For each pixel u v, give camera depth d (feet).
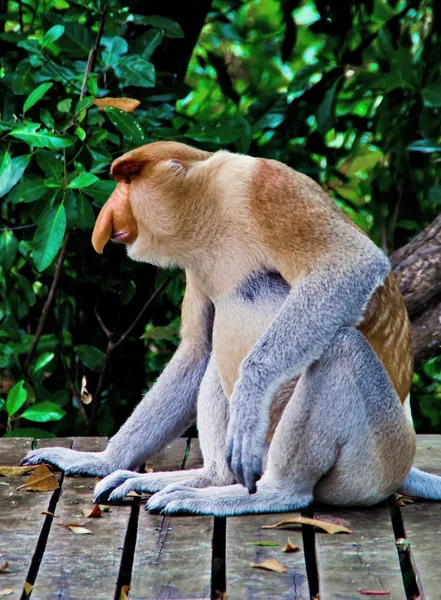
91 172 31.45
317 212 22.12
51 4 40.40
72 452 26.55
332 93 35.99
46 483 24.66
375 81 35.88
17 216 37.40
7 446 29.17
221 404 24.32
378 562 19.51
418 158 39.11
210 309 25.72
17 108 35.01
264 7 50.19
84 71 33.32
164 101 35.55
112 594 18.07
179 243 23.30
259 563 19.48
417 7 39.11
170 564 19.54
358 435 21.89
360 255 21.86
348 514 22.54
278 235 22.09
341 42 38.06
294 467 22.34
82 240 35.65
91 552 20.29
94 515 22.63
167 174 23.07
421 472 24.68
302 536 21.07
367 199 42.04
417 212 39.65
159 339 37.78
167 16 37.04
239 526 21.68
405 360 23.82
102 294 37.73
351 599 17.71
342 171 42.22
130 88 35.06
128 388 38.68
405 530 21.61
